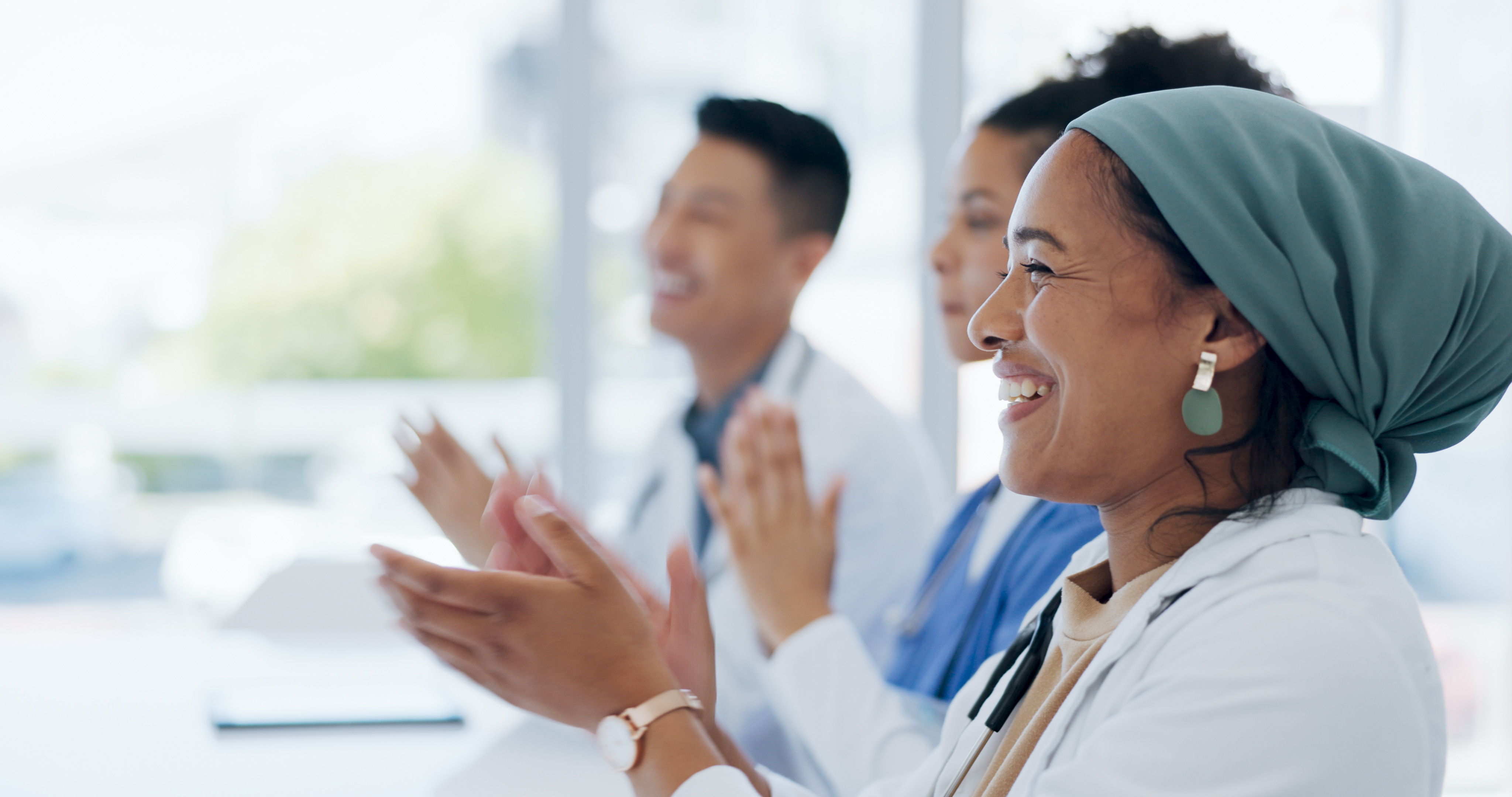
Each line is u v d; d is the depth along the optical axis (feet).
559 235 9.22
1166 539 1.93
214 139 11.34
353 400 11.67
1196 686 1.64
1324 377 1.80
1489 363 1.84
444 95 10.97
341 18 10.98
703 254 5.51
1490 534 7.55
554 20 9.25
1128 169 1.84
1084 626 2.05
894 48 9.09
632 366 9.32
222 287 12.28
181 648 5.68
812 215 5.64
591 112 9.14
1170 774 1.60
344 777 3.96
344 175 13.08
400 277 13.92
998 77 8.96
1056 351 1.90
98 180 11.23
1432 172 1.85
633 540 5.99
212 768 4.04
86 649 5.70
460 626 2.00
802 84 9.19
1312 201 1.77
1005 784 1.97
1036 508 3.34
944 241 3.95
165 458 11.51
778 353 5.59
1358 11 7.80
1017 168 3.72
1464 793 7.61
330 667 5.37
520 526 2.41
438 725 4.52
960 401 8.98
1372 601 1.67
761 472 3.76
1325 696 1.56
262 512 11.62
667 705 2.05
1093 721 1.83
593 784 3.87
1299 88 7.80
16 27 10.64
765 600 3.66
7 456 11.25
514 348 14.20
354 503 11.62
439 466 3.76
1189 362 1.84
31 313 11.31
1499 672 7.55
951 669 3.43
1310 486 1.89
